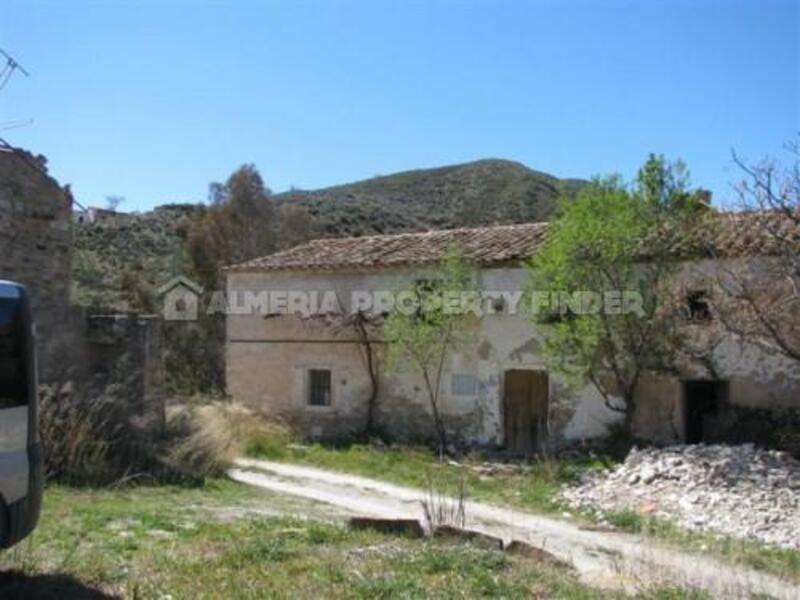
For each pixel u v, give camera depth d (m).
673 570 8.48
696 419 17.61
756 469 13.62
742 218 15.97
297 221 42.94
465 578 7.15
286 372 22.31
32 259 13.72
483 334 19.42
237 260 39.22
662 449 15.22
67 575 6.60
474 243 21.05
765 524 11.79
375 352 21.02
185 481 13.21
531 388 19.03
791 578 8.98
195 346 33.09
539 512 12.89
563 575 7.83
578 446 17.91
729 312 15.66
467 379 19.62
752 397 16.62
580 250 16.81
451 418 19.78
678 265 16.77
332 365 21.64
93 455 12.55
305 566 7.34
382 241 23.52
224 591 6.32
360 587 6.51
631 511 12.61
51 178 14.13
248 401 22.80
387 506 12.86
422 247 21.80
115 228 45.78
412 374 20.44
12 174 13.29
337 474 16.08
